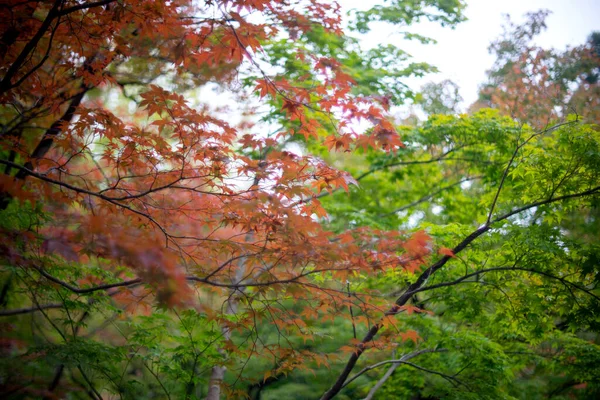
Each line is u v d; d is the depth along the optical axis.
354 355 5.66
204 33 3.88
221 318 4.44
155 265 2.54
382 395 7.54
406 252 4.26
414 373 7.11
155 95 3.54
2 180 2.79
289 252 3.81
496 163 9.70
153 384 6.55
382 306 4.67
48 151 5.17
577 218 7.73
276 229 3.68
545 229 5.64
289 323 4.58
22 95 4.44
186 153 3.94
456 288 6.06
